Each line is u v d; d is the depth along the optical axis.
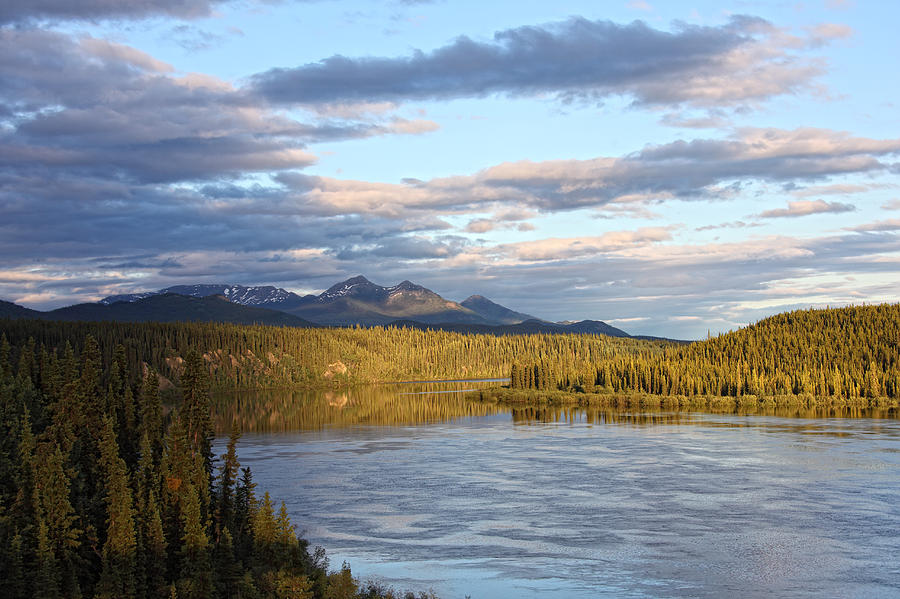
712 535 74.38
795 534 74.25
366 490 97.38
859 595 58.38
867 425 167.00
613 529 77.19
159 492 63.31
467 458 122.25
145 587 54.94
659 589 60.22
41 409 89.38
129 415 78.50
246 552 61.91
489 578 63.16
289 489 98.25
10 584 51.19
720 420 181.75
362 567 66.38
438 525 79.94
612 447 132.12
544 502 89.25
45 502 55.31
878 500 87.31
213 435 76.88
